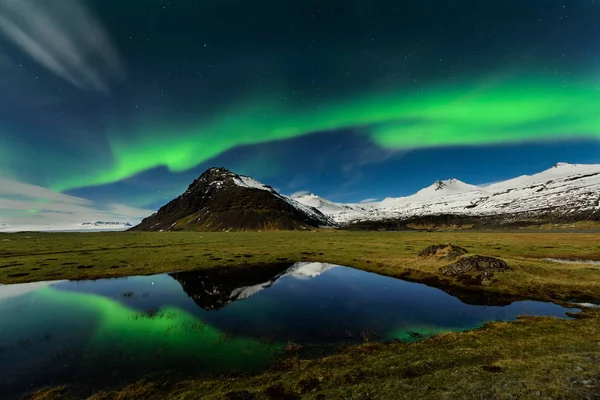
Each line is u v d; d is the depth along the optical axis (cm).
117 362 1762
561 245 7638
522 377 1323
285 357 1828
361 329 2345
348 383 1403
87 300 3372
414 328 2353
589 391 1159
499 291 3412
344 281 4422
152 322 2570
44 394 1426
